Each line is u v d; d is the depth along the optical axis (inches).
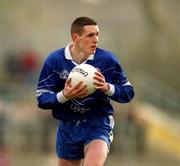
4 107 2300.7
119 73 886.4
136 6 4375.0
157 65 3334.2
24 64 2758.4
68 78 853.8
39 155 2285.9
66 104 884.6
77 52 876.6
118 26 4407.0
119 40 4082.2
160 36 3267.7
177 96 2731.3
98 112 888.3
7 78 2800.2
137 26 4244.6
